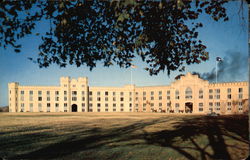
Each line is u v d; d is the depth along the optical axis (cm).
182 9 602
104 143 1309
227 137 1444
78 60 783
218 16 720
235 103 7481
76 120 3619
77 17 646
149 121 3322
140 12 543
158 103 9431
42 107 9300
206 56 797
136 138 1498
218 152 996
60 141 1396
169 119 3825
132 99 10250
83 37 731
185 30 730
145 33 655
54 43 735
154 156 959
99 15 634
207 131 1811
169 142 1303
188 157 927
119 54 826
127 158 940
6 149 1145
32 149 1144
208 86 8175
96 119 3881
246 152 977
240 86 7438
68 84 9544
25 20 623
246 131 1742
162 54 759
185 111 8538
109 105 10194
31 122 3158
